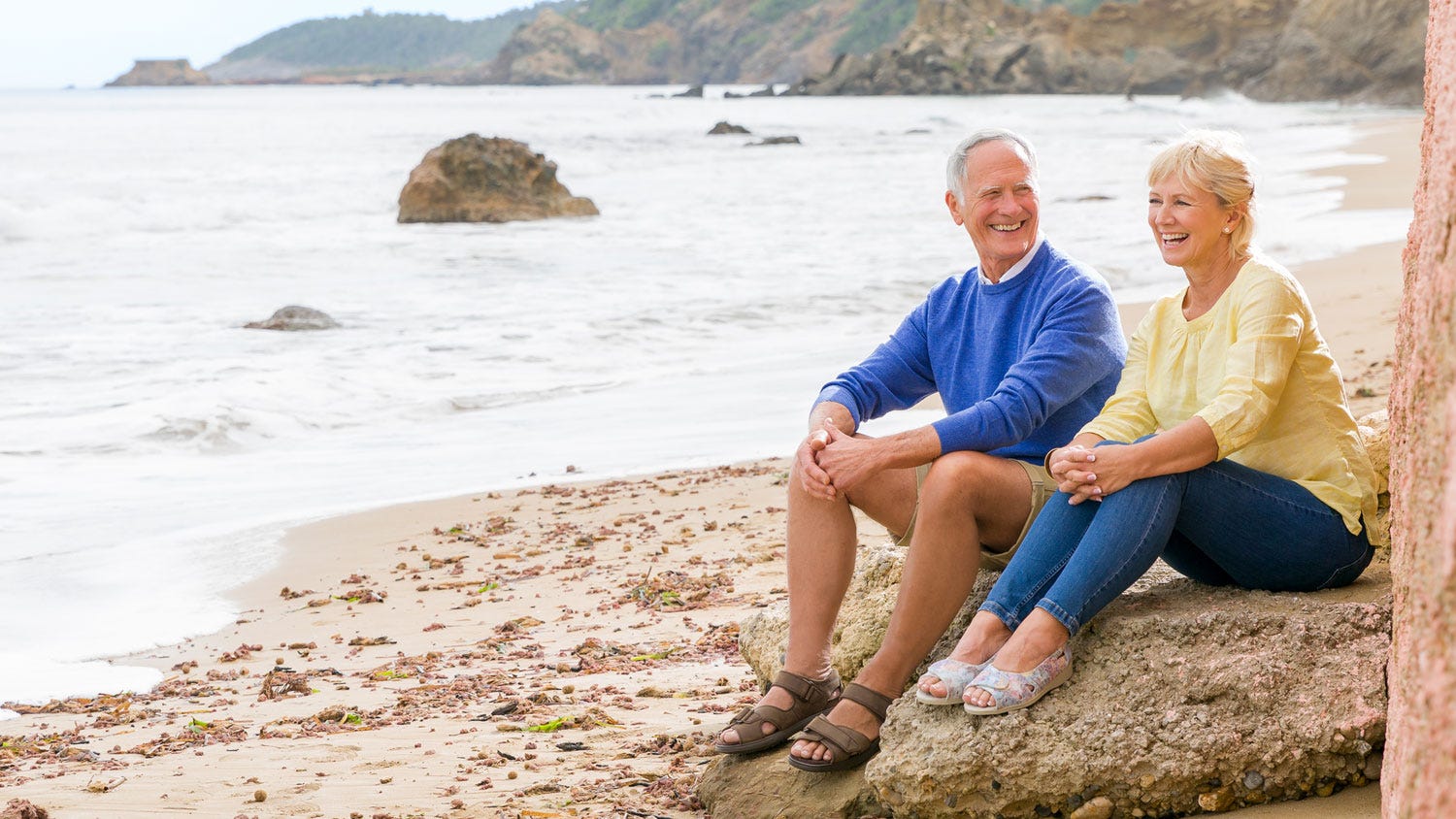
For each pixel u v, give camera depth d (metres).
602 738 4.36
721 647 5.65
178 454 10.49
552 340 14.58
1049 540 3.26
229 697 5.54
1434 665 1.27
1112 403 3.65
